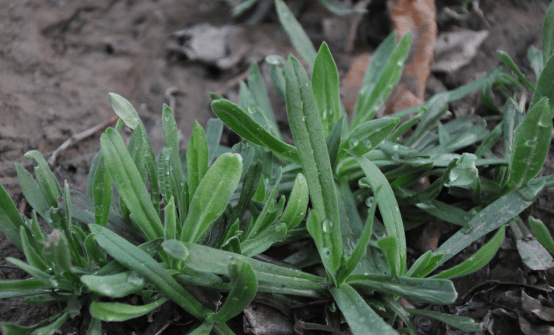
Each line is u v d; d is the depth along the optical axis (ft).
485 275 1.71
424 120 1.83
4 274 1.71
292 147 1.69
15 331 1.56
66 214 1.57
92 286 1.49
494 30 2.07
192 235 1.58
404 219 1.77
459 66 2.01
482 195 1.74
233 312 1.57
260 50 2.11
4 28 2.09
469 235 1.66
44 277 1.53
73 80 2.03
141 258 1.54
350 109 1.94
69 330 1.61
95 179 1.61
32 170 1.86
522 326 1.63
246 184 1.65
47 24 2.12
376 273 1.63
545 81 1.68
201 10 2.25
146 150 1.63
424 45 1.97
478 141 1.87
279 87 1.86
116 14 2.19
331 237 1.61
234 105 1.64
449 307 1.68
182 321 1.64
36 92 1.99
